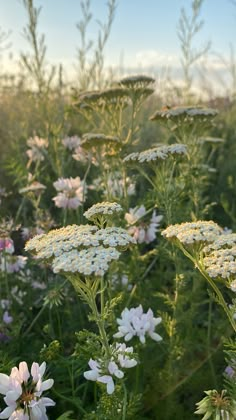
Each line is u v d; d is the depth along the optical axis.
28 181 0.67
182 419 0.42
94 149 0.59
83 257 0.30
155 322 0.41
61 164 0.75
